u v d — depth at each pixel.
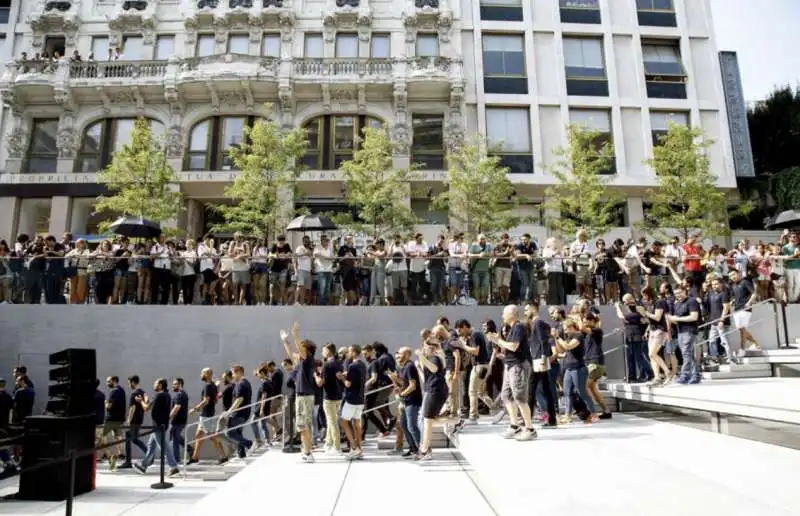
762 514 4.07
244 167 19.75
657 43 25.89
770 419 6.51
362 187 19.55
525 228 23.27
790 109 30.14
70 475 6.29
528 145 24.19
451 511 5.49
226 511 5.65
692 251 13.55
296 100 23.88
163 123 23.64
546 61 25.08
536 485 4.97
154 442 10.97
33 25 24.39
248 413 11.42
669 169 21.23
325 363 9.03
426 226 22.42
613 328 13.17
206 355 13.02
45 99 23.55
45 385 12.89
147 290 13.46
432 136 24.09
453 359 9.48
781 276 13.14
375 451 9.42
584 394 8.99
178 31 24.73
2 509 7.95
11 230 22.36
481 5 25.47
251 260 13.52
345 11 24.42
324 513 5.51
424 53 24.89
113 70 23.27
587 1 25.88
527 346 7.61
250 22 24.45
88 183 22.66
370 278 13.48
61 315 13.16
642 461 5.95
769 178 27.09
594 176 20.30
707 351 12.20
